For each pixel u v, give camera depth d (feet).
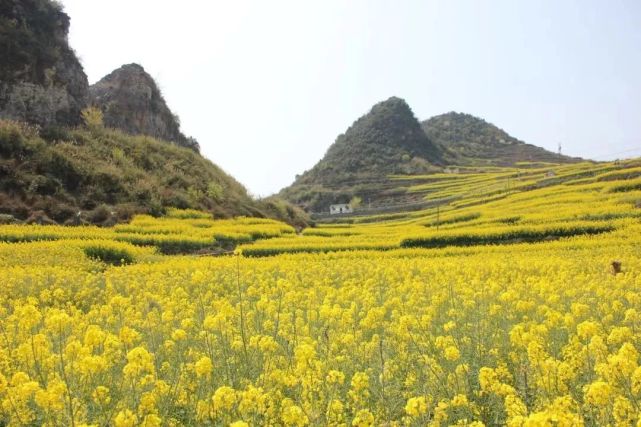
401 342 26.63
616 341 22.58
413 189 349.41
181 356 23.76
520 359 22.21
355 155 467.52
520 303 29.96
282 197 425.28
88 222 116.06
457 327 28.07
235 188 186.19
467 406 18.65
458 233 105.40
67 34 170.40
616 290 39.27
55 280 53.83
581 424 13.82
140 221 117.60
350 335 25.43
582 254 76.64
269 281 59.06
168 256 89.20
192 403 18.57
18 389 16.74
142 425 15.35
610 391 15.43
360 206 337.72
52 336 25.61
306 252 100.42
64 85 159.43
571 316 26.35
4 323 29.17
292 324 29.63
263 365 21.58
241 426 13.15
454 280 53.57
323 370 21.77
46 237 92.02
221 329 24.38
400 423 18.65
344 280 61.41
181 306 38.60
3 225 100.73
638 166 214.90
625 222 101.81
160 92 228.63
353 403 19.51
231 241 111.96
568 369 18.39
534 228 103.30
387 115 511.81
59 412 16.19
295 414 15.88
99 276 59.88
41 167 124.16
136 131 202.59
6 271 58.65
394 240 113.70
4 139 123.03
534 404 18.33
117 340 22.95
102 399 16.97
